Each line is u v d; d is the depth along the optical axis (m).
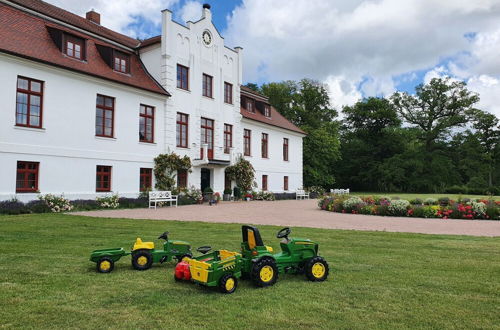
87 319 4.18
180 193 24.30
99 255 6.29
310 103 56.62
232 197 29.84
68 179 18.81
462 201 18.03
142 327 3.98
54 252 7.77
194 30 26.80
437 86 59.19
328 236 10.56
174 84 25.00
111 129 21.31
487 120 60.69
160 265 6.92
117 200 20.28
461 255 8.00
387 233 11.27
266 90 56.53
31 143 17.23
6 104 16.31
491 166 63.78
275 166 37.19
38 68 17.56
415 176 58.00
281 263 5.89
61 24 20.75
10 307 4.52
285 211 19.75
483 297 5.11
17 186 16.88
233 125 30.61
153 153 23.66
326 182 51.69
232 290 5.27
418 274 6.33
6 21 17.67
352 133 66.38
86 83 19.80
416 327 4.06
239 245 8.89
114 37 25.83
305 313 4.44
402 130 65.75
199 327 3.99
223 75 29.62
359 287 5.54
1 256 7.32
